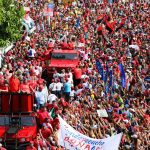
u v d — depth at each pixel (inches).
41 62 2726.4
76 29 3836.1
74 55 2755.9
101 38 3629.4
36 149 1636.3
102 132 1893.5
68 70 2466.8
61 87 2299.5
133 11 4874.5
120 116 2030.0
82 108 2059.5
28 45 3021.7
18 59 2743.6
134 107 2234.3
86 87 2367.1
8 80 2175.2
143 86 2652.6
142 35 3885.3
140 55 3294.8
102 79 2645.2
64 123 1583.4
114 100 2290.8
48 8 3892.7
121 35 3823.8
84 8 4751.5
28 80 2201.0
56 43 3154.5
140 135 1914.4
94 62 2928.2
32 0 4503.0
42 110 1862.7
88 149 1545.3
